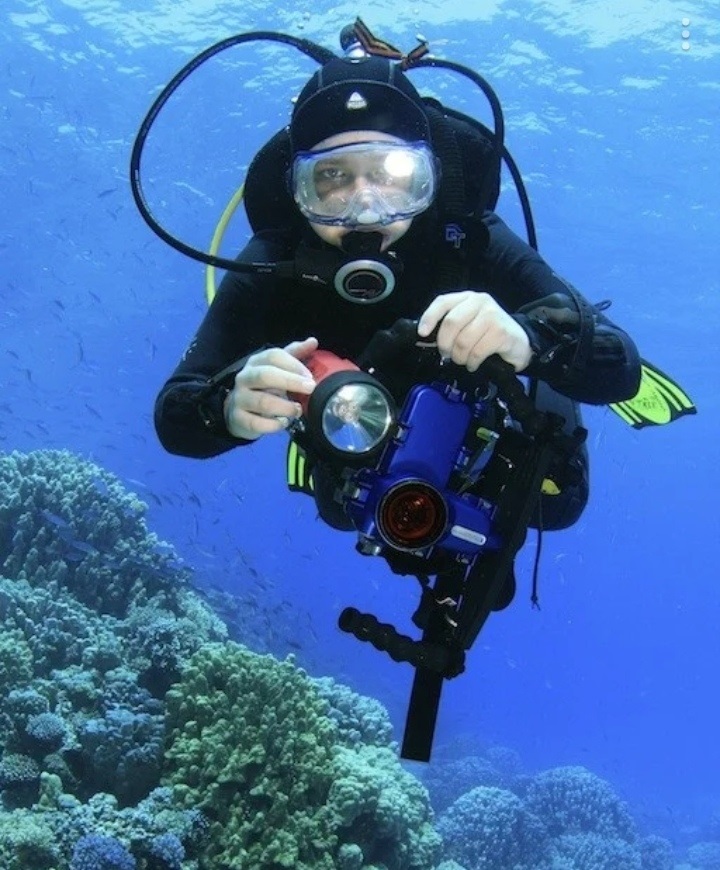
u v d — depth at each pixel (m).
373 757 4.10
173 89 1.50
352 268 1.30
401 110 1.32
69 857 2.81
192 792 3.06
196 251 1.38
